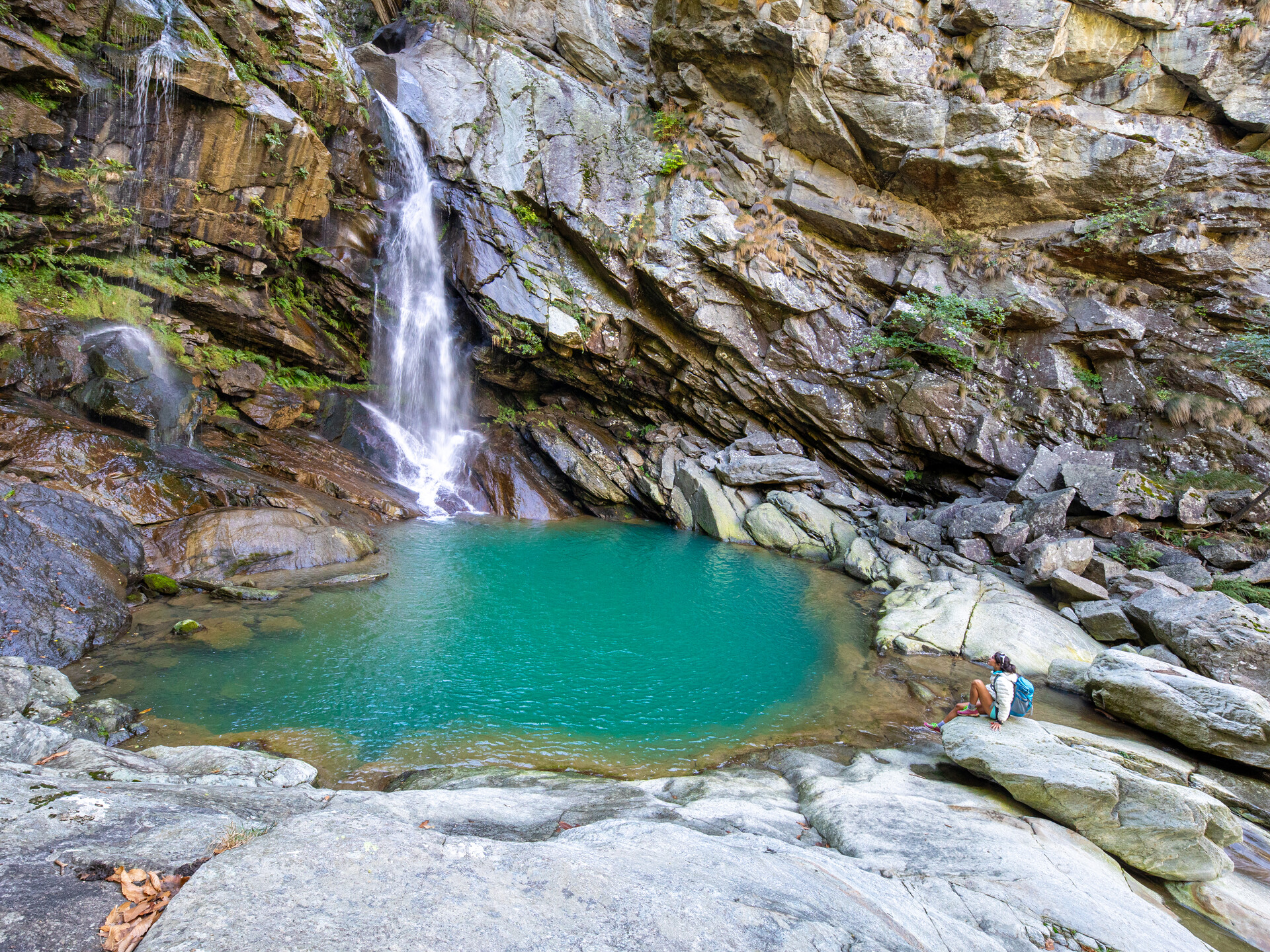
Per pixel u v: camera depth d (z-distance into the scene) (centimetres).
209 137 1502
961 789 691
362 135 1870
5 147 1204
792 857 440
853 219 2011
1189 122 1781
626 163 2078
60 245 1332
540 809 549
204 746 632
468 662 970
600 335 2045
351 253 1905
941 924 400
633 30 2494
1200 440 1672
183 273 1580
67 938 235
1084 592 1311
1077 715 938
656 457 2173
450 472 2025
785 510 1922
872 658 1116
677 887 329
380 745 730
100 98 1327
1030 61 1772
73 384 1223
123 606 952
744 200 2103
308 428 1816
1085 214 1877
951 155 1833
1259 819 720
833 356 2036
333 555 1295
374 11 2544
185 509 1181
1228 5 1680
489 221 2020
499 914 273
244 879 270
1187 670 929
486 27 2286
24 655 780
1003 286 1891
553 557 1562
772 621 1266
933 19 1834
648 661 1042
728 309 2047
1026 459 1814
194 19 1427
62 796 343
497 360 2139
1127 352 1811
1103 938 439
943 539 1680
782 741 824
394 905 267
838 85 1878
